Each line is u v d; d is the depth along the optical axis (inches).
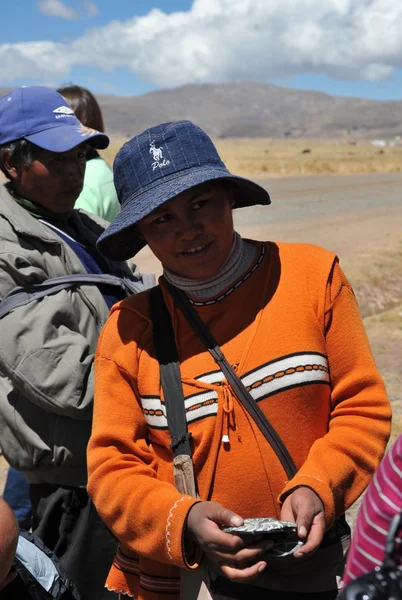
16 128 126.8
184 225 92.0
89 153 163.0
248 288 94.2
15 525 95.5
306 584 89.4
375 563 62.9
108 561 122.6
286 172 1738.4
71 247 129.0
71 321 120.0
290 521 83.2
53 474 122.1
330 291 93.7
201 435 90.5
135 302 99.0
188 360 93.3
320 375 90.7
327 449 88.4
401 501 62.2
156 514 86.7
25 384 114.8
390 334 359.3
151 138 94.4
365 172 1878.7
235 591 88.3
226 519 82.0
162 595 94.7
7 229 121.6
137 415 95.9
